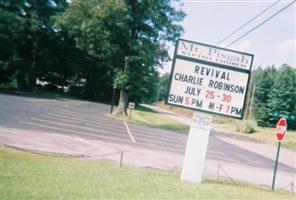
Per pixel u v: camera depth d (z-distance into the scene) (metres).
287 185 16.62
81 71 84.19
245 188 12.61
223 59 13.58
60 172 9.80
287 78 92.94
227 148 31.80
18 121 21.16
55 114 30.47
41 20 65.62
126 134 26.28
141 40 39.12
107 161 14.26
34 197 7.16
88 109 46.22
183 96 13.46
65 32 70.62
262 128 78.62
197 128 13.19
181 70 13.53
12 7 58.44
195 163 12.91
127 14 37.69
